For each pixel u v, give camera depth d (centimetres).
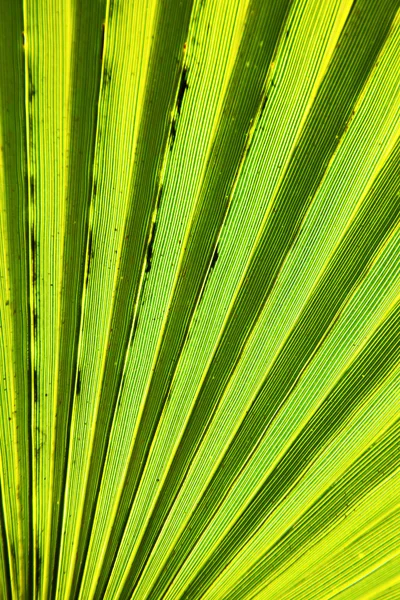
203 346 39
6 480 39
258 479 40
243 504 40
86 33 36
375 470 39
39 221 38
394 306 38
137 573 40
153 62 36
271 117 36
